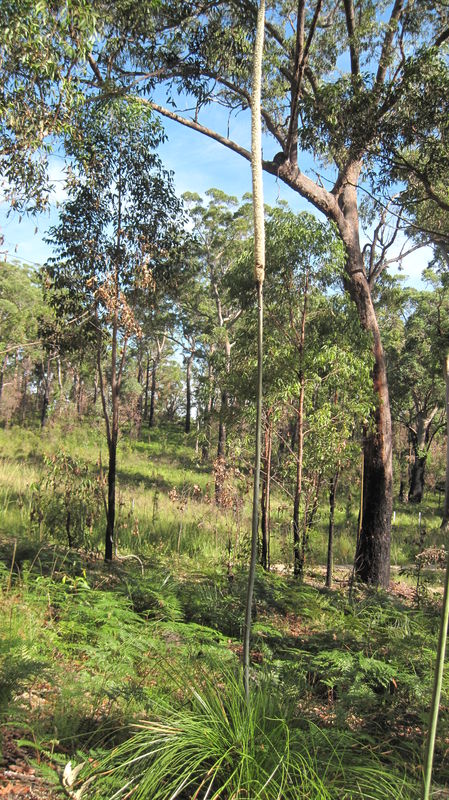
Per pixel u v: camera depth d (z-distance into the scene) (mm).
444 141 10312
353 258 12930
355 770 2844
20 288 34594
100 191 10023
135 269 10055
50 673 3463
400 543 18703
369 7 13141
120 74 10914
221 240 32906
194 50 11203
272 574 9797
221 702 3221
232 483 12000
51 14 6820
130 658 4141
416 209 14031
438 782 3193
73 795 2479
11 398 40406
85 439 28844
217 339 31969
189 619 6281
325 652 4863
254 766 2705
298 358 10594
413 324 32125
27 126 7234
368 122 10398
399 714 4258
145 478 23797
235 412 11656
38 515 9766
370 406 11531
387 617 7117
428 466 40531
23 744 2654
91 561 8711
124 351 10062
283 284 11000
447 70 9836
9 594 5074
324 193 12703
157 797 2588
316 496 11398
